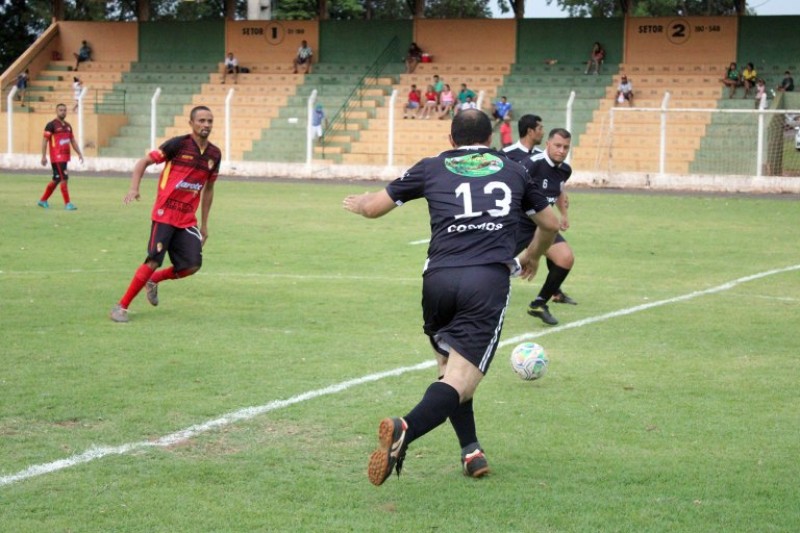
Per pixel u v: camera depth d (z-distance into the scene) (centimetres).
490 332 774
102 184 4312
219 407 988
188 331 1360
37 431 908
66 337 1305
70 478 789
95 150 5744
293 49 6656
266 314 1498
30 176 4741
